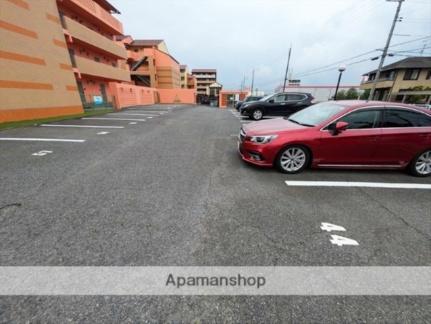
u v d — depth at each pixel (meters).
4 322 1.32
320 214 2.64
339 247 2.08
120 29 22.64
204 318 1.39
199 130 8.52
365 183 3.62
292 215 2.60
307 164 3.95
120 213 2.52
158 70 39.62
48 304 1.44
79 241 2.04
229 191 3.17
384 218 2.61
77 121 10.02
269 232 2.26
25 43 8.98
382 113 3.84
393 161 3.96
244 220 2.46
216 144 6.15
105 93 21.11
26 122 8.68
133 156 4.81
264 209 2.71
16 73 8.58
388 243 2.16
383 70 29.56
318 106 4.65
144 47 37.75
